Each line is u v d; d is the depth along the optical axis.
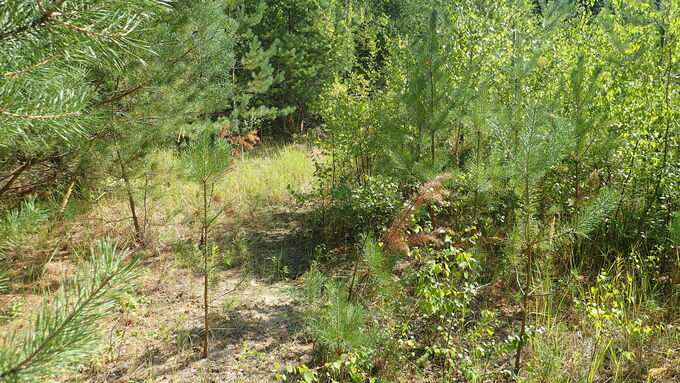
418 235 3.96
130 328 4.00
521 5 8.45
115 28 1.45
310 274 3.61
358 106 6.64
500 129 3.99
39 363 1.30
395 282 3.76
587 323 4.00
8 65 1.42
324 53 16.55
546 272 4.43
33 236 4.56
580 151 5.00
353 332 3.01
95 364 3.43
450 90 5.35
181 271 5.12
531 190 3.55
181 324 4.09
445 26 7.56
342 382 3.33
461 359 3.34
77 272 1.45
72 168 4.79
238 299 4.54
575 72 5.18
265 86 12.10
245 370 3.53
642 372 3.51
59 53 1.47
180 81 5.28
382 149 5.88
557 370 3.32
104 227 5.83
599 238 5.11
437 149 5.46
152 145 5.33
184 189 7.35
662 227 4.83
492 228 5.23
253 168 9.62
